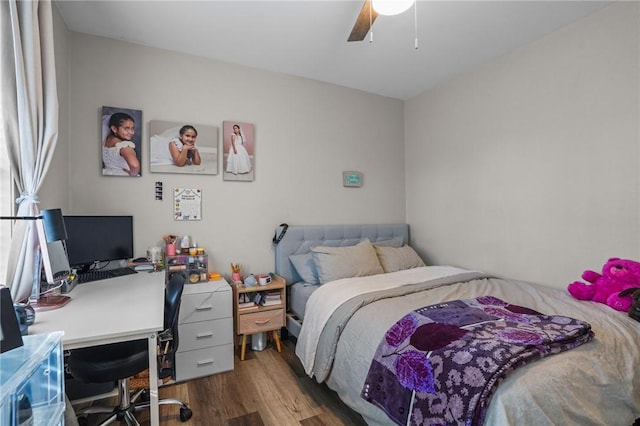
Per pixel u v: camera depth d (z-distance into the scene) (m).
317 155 3.20
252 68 2.89
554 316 1.53
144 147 2.50
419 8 2.05
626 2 1.95
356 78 3.14
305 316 2.24
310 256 2.88
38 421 0.96
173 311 1.58
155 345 1.27
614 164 2.02
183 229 2.62
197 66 2.68
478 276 2.58
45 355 0.95
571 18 2.17
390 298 2.01
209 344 2.28
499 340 1.27
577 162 2.20
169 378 2.13
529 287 2.27
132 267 2.30
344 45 2.53
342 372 1.73
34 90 1.49
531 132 2.47
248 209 2.88
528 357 1.16
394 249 3.14
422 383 1.26
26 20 1.47
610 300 1.78
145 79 2.50
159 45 2.52
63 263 1.75
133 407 1.73
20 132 1.46
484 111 2.83
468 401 1.08
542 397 1.05
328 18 2.17
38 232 1.42
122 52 2.43
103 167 2.35
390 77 3.12
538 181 2.43
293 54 2.67
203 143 2.67
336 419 1.78
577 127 2.20
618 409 1.20
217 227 2.75
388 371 1.43
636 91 1.92
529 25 2.25
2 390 0.79
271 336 2.87
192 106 2.66
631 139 1.94
